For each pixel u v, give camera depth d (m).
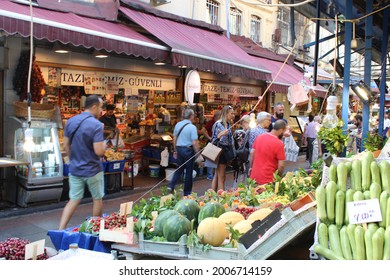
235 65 10.23
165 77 11.12
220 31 12.93
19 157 7.52
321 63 11.95
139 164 11.41
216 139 8.37
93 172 5.66
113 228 3.90
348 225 2.86
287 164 14.74
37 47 8.09
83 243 3.93
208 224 3.36
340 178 3.07
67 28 6.77
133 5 9.79
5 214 7.12
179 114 11.66
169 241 3.48
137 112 11.38
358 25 9.56
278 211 3.14
